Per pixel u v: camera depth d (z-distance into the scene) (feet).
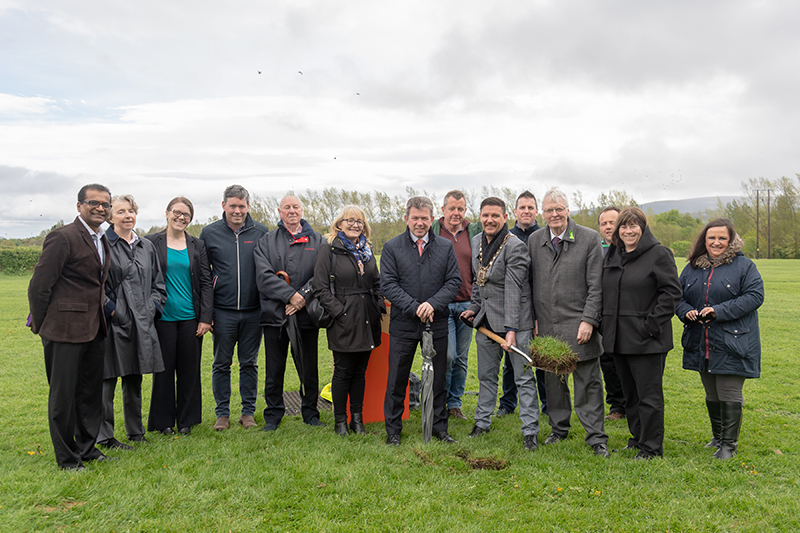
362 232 14.83
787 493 10.34
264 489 10.38
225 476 10.96
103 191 11.48
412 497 10.16
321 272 14.08
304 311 14.89
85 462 11.80
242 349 15.74
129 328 12.98
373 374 16.33
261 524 9.14
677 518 9.42
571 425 15.40
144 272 13.38
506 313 13.57
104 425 13.08
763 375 21.09
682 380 20.79
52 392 11.18
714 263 13.25
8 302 49.57
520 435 14.24
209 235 15.38
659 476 11.14
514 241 13.85
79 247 11.33
